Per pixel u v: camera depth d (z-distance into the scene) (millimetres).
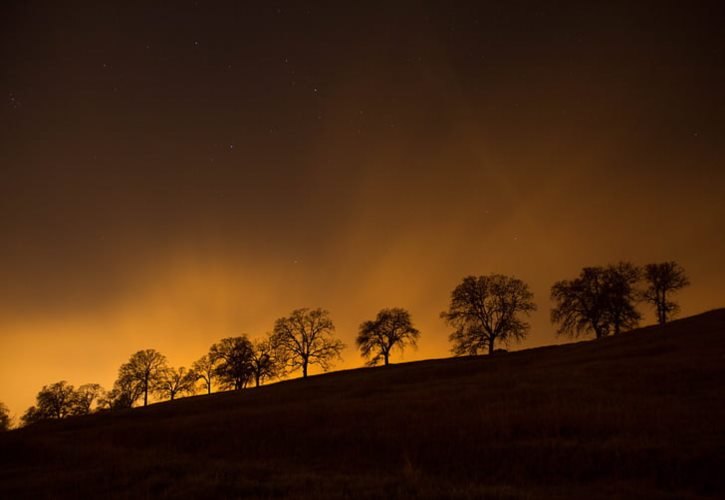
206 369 89312
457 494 11539
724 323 45531
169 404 50250
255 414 29062
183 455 21000
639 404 19766
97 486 14961
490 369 43250
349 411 25875
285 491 12875
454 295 67812
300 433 22297
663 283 68688
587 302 66188
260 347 82688
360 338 77375
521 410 20984
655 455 13922
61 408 87250
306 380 64562
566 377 29516
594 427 17297
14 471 19016
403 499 11430
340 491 12438
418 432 19516
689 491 11828
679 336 42219
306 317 80062
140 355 88812
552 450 15461
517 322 65062
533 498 11328
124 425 33656
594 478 13461
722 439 14367
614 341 48469
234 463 17516
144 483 14680
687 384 23000
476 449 16703
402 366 65688
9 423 82812
